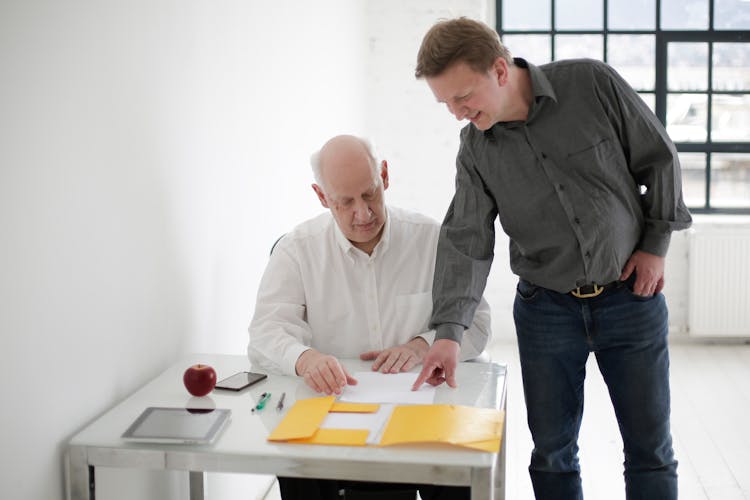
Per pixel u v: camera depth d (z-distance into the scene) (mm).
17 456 1478
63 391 1624
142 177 1955
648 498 2135
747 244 5090
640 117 1936
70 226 1635
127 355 1899
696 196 5512
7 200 1432
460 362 2066
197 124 2305
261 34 2934
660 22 5441
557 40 5535
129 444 1553
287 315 2184
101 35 1740
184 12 2195
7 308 1440
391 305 2262
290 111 3375
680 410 3928
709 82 5434
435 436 1532
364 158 2055
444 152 5395
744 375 4512
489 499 1455
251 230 2838
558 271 2055
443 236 2137
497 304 5430
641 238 2053
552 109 1956
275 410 1728
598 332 2072
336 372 1835
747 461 3289
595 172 1964
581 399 2229
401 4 5309
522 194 2033
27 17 1473
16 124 1449
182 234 2211
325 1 4043
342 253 2236
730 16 5391
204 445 1534
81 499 1577
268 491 3086
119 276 1850
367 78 5344
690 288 5160
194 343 2316
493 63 1818
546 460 2209
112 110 1798
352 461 1474
